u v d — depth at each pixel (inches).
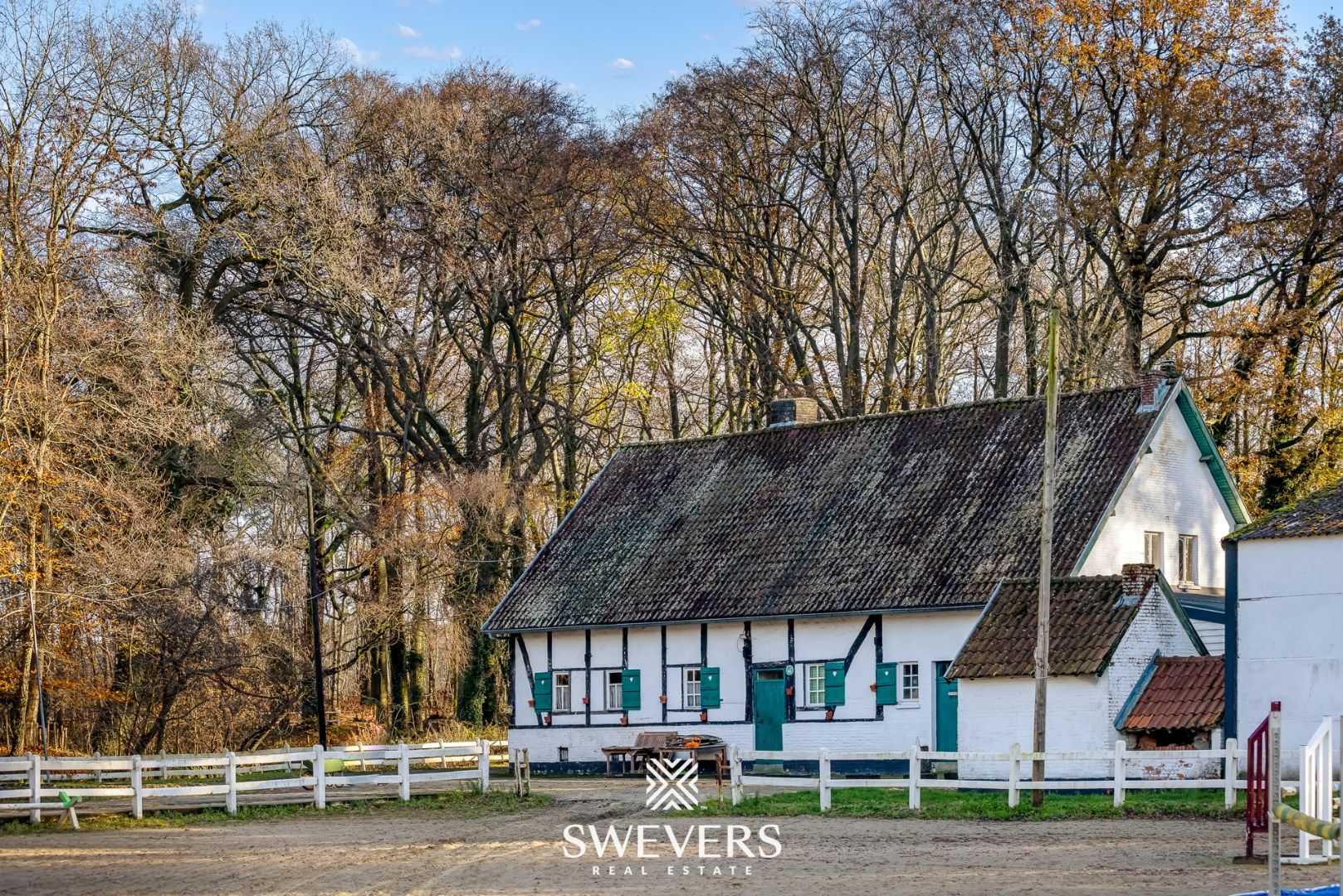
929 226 2305.6
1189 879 828.6
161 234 1899.6
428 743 2033.7
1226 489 1669.5
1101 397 1644.9
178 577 1851.6
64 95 1744.6
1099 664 1263.5
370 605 2063.2
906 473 1710.1
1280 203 1834.4
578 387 2445.9
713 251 2249.0
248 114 1994.3
